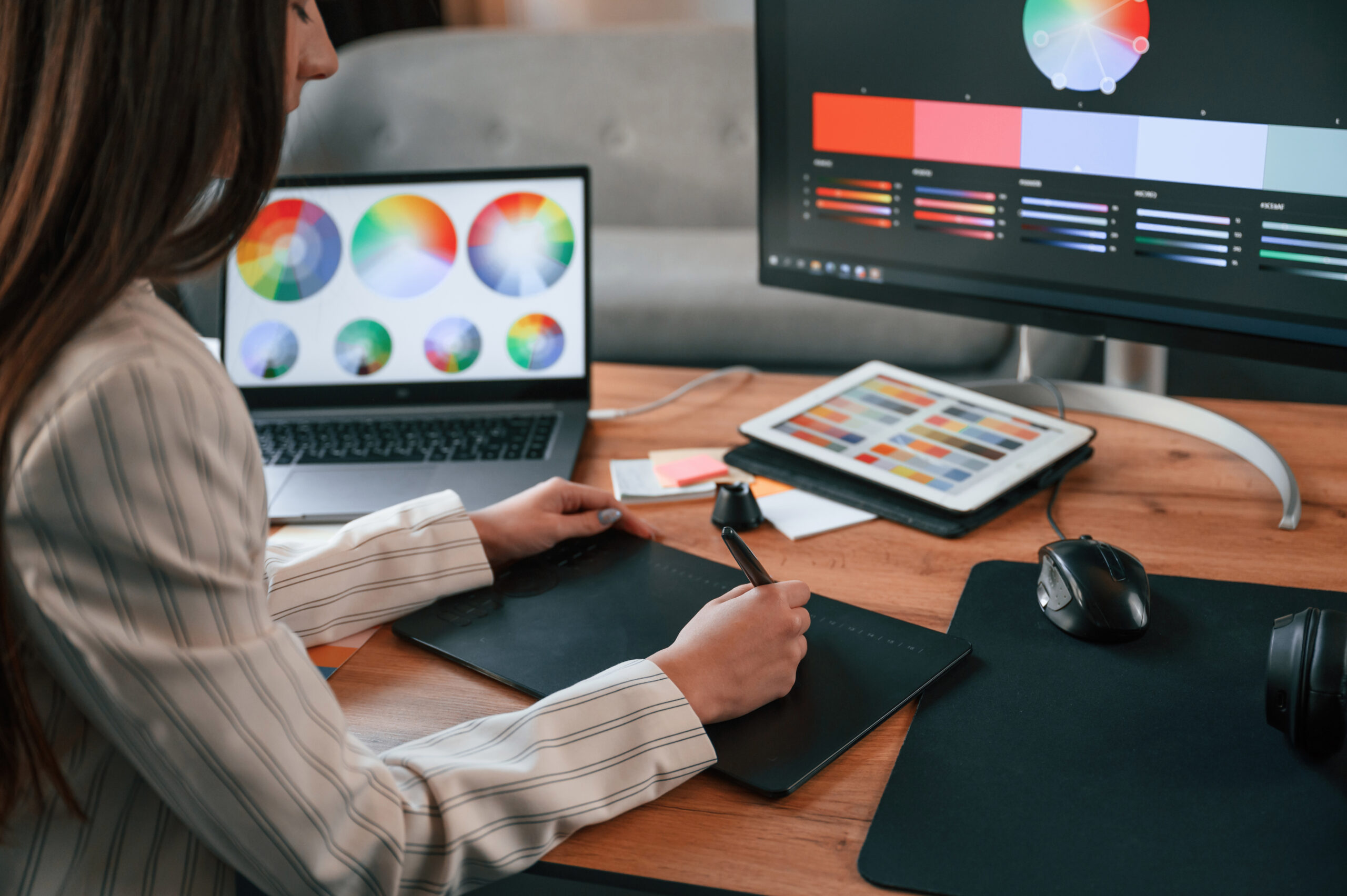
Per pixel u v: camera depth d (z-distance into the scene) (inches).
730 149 105.6
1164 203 36.5
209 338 48.9
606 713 24.5
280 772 20.4
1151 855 21.7
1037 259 40.1
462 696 28.5
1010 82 38.2
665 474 40.6
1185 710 26.3
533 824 22.6
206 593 19.7
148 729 19.5
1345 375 50.5
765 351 89.6
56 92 18.6
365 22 123.3
